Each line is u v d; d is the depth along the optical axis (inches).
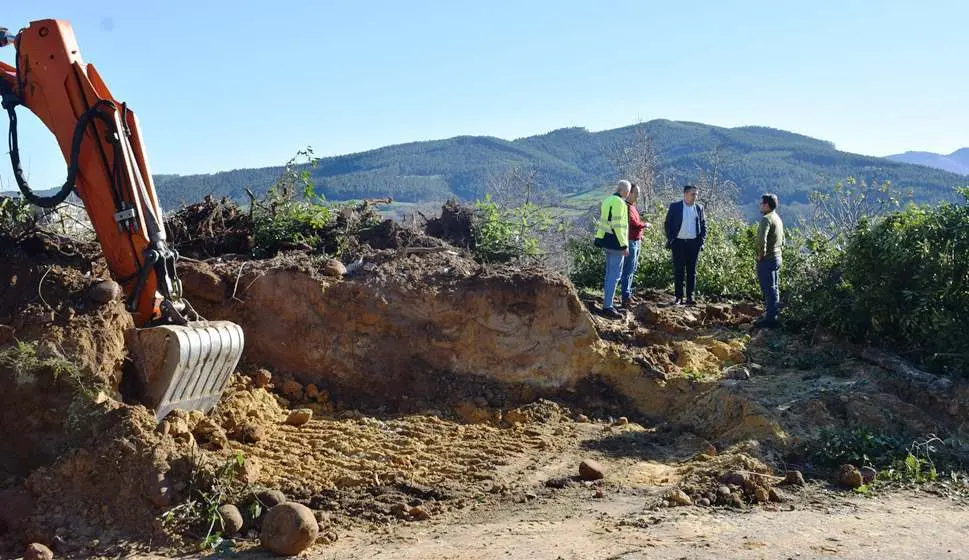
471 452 383.2
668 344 515.8
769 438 396.5
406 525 299.6
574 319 477.1
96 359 336.2
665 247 625.6
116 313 351.6
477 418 437.4
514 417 436.5
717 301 636.1
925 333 499.8
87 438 314.7
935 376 466.3
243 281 452.4
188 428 346.6
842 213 673.6
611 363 478.0
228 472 304.8
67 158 371.6
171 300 367.6
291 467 345.4
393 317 457.4
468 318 463.8
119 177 364.8
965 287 511.2
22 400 322.0
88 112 362.3
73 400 322.0
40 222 444.8
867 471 366.0
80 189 372.5
